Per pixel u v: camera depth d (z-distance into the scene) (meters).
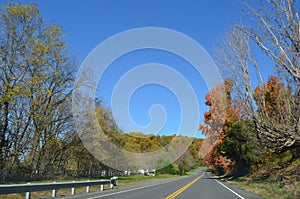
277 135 15.47
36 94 30.47
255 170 39.03
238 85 16.31
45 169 32.84
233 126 33.09
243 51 16.31
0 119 28.19
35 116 30.70
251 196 18.67
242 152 39.09
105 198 16.70
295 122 14.74
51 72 31.50
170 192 21.52
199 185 31.11
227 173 63.16
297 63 13.34
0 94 27.36
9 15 28.52
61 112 35.19
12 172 26.11
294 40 13.19
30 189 14.64
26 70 29.33
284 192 18.78
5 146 28.92
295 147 16.92
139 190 23.61
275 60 13.64
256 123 15.78
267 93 17.11
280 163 32.94
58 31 30.98
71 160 44.62
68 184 18.42
